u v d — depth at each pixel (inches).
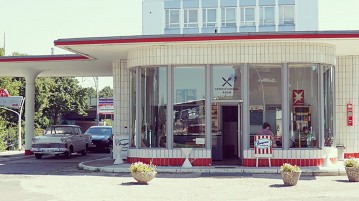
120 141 904.9
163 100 769.6
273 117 751.7
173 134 765.3
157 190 555.2
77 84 2716.5
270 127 751.7
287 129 746.8
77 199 496.7
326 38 711.7
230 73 757.9
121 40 744.3
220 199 498.6
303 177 668.7
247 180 635.5
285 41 738.8
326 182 618.8
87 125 2851.9
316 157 743.1
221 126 812.6
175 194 528.1
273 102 751.7
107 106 1814.7
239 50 752.3
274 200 490.6
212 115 807.7
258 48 749.9
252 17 2748.5
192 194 528.1
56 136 1067.3
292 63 748.6
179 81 766.5
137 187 577.3
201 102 761.0
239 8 2768.2
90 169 761.6
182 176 677.9
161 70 770.8
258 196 515.5
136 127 784.9
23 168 814.5
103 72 1221.7
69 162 941.8
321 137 754.2
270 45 748.0
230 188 569.9
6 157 1101.7
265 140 732.7
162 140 770.2
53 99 2596.0
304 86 752.3
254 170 708.7
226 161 802.8
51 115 2628.0
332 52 768.9
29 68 1141.1
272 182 617.3
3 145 1561.3
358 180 624.1
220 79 759.1
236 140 847.7
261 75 753.6
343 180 638.5
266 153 731.4
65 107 2618.1
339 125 880.3
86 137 1179.9
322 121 756.0
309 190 553.9
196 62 757.9
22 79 2230.6
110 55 874.1
